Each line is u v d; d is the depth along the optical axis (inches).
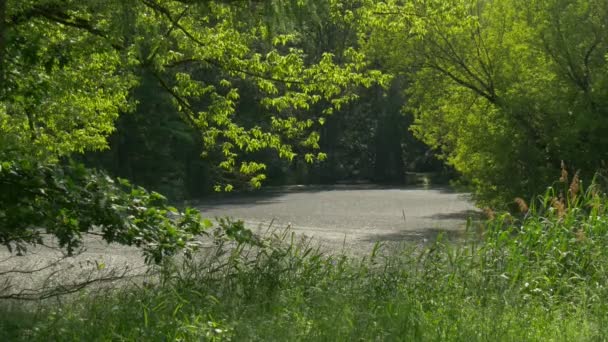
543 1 1422.2
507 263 551.2
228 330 378.9
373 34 1475.1
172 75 887.1
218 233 544.7
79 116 935.0
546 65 1451.8
